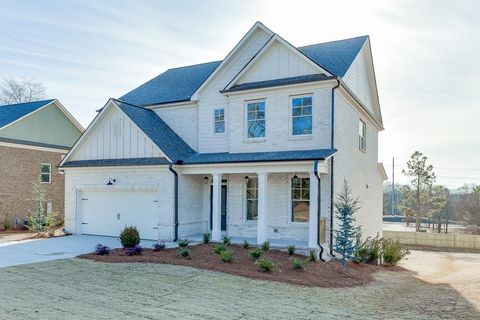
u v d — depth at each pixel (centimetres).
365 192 2088
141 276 1034
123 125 1850
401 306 912
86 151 1961
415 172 4356
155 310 754
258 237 1509
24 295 838
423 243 3366
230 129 1736
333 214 1491
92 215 1948
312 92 1559
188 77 2284
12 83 5219
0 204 2388
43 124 2736
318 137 1536
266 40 1775
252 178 1728
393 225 5753
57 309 742
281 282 1026
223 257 1212
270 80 1667
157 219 1741
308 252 1392
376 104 2334
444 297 1024
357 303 916
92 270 1102
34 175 2625
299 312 788
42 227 2216
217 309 778
